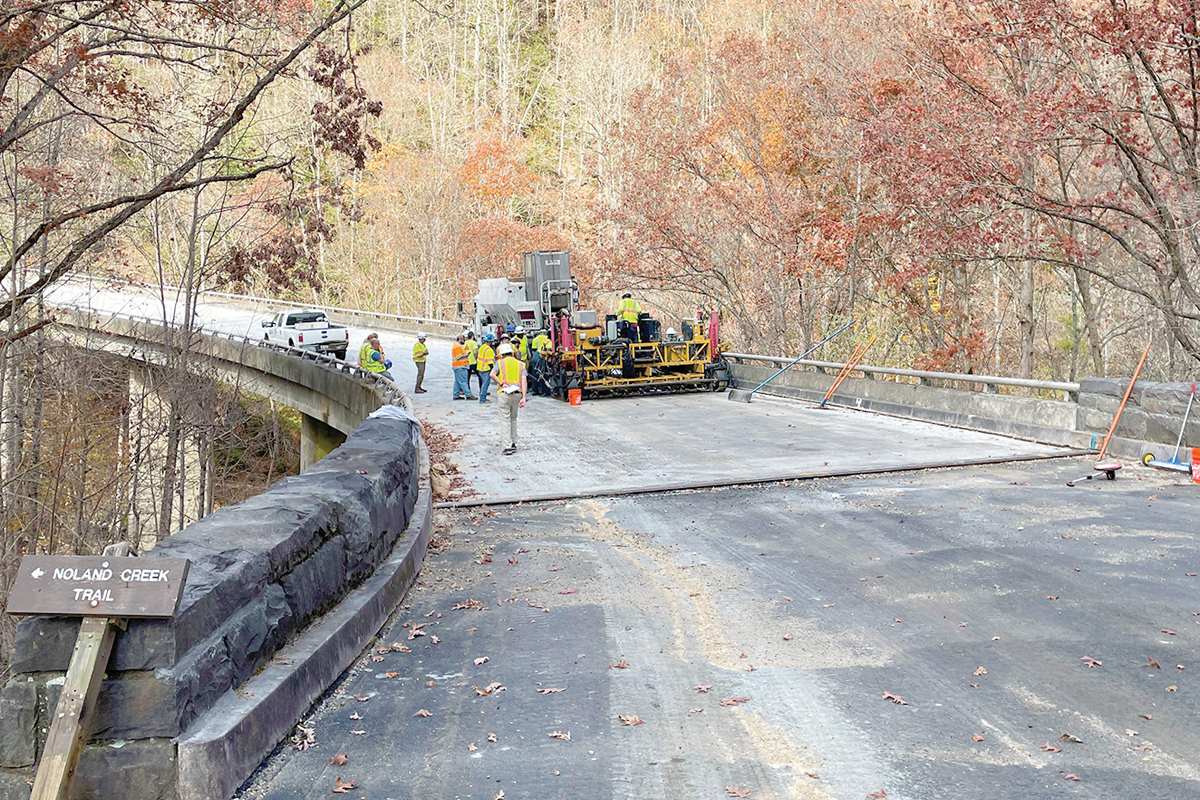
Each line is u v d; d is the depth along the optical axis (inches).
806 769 199.5
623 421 792.3
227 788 179.3
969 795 187.9
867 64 1115.9
